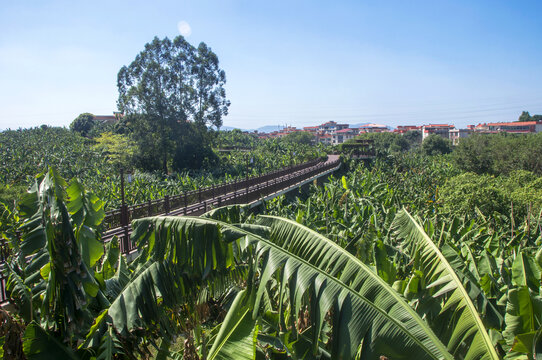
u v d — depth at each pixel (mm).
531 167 43406
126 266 6449
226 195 26641
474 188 20453
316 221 13039
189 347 5660
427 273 5164
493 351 3818
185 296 5031
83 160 49031
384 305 3914
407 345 3480
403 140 99875
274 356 5512
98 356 4480
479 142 49500
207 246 4773
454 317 4402
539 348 3896
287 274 4090
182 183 32000
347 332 3631
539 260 5559
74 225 4957
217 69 51438
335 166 54219
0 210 9406
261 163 54781
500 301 5680
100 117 117250
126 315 4559
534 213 18672
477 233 11273
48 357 4246
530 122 123688
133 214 15836
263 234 4824
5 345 4699
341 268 4324
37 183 5426
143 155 48438
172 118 47500
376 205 19469
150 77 46531
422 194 32219
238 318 4422
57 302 4652
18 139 65812
